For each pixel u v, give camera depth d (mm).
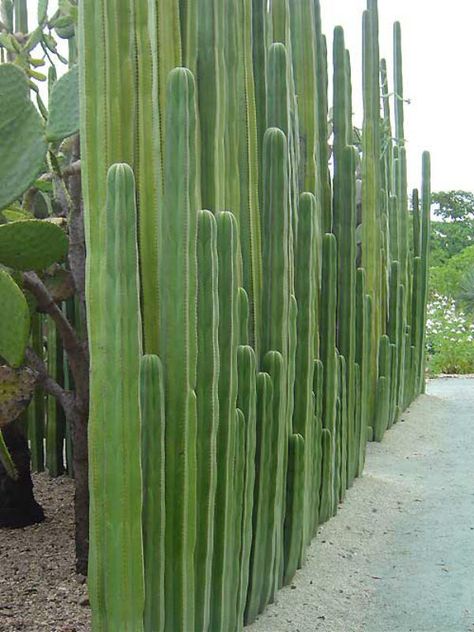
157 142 2205
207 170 2506
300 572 3145
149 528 2068
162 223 2166
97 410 2041
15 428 3434
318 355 3672
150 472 2055
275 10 3473
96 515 2039
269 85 3125
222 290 2309
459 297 12969
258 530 2689
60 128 2359
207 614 2303
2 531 3426
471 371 10359
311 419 3232
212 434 2225
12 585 2803
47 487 4117
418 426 6133
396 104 7570
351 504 4047
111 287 1922
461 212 23844
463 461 5035
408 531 3660
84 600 2641
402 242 6848
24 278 2688
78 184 2850
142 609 2006
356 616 2770
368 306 4715
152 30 2240
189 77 2098
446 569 3174
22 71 2275
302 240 3145
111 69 2098
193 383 2131
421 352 7438
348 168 4133
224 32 2641
